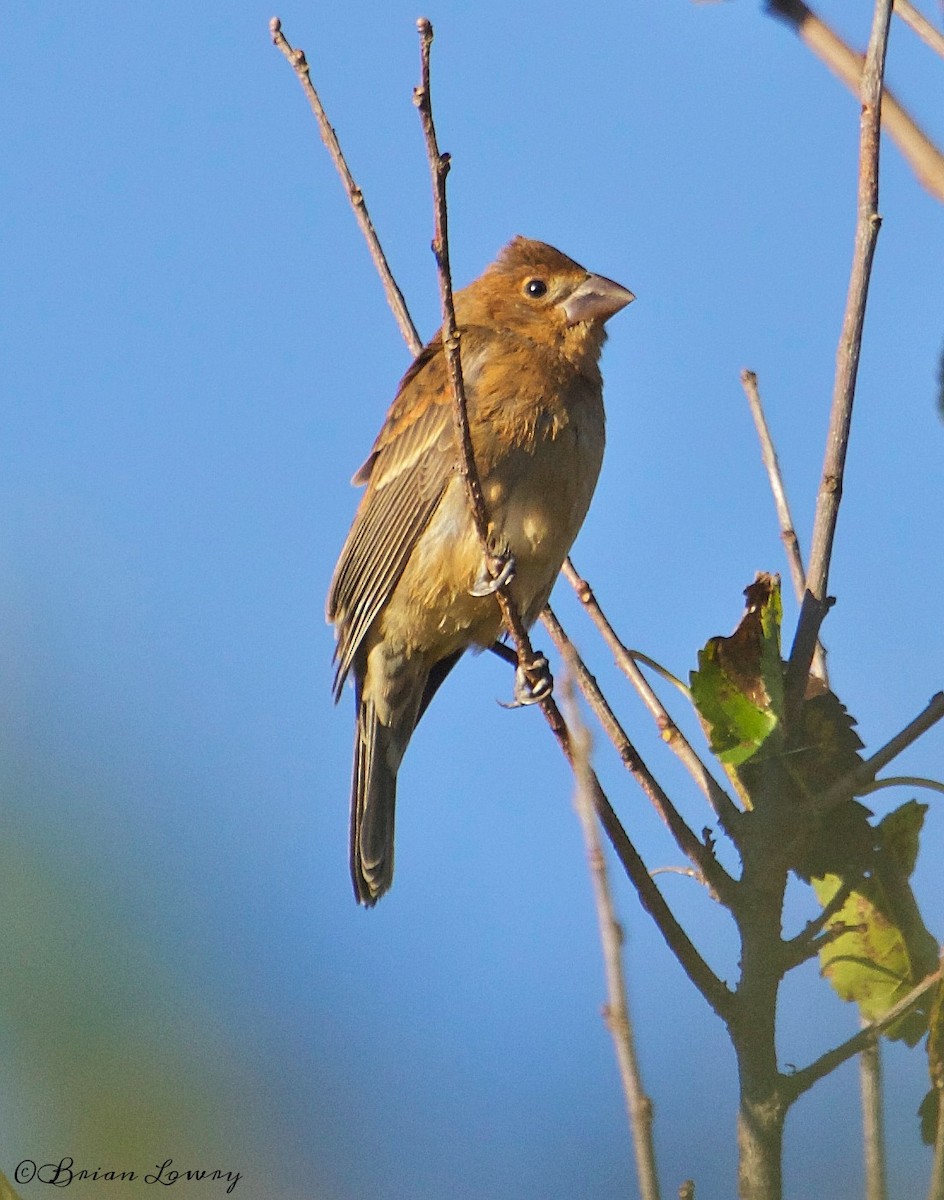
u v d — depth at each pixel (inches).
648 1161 172.2
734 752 278.2
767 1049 236.1
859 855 281.3
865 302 277.4
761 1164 227.1
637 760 280.1
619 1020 179.6
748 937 248.7
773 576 290.0
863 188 276.5
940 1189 201.6
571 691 199.3
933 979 229.3
